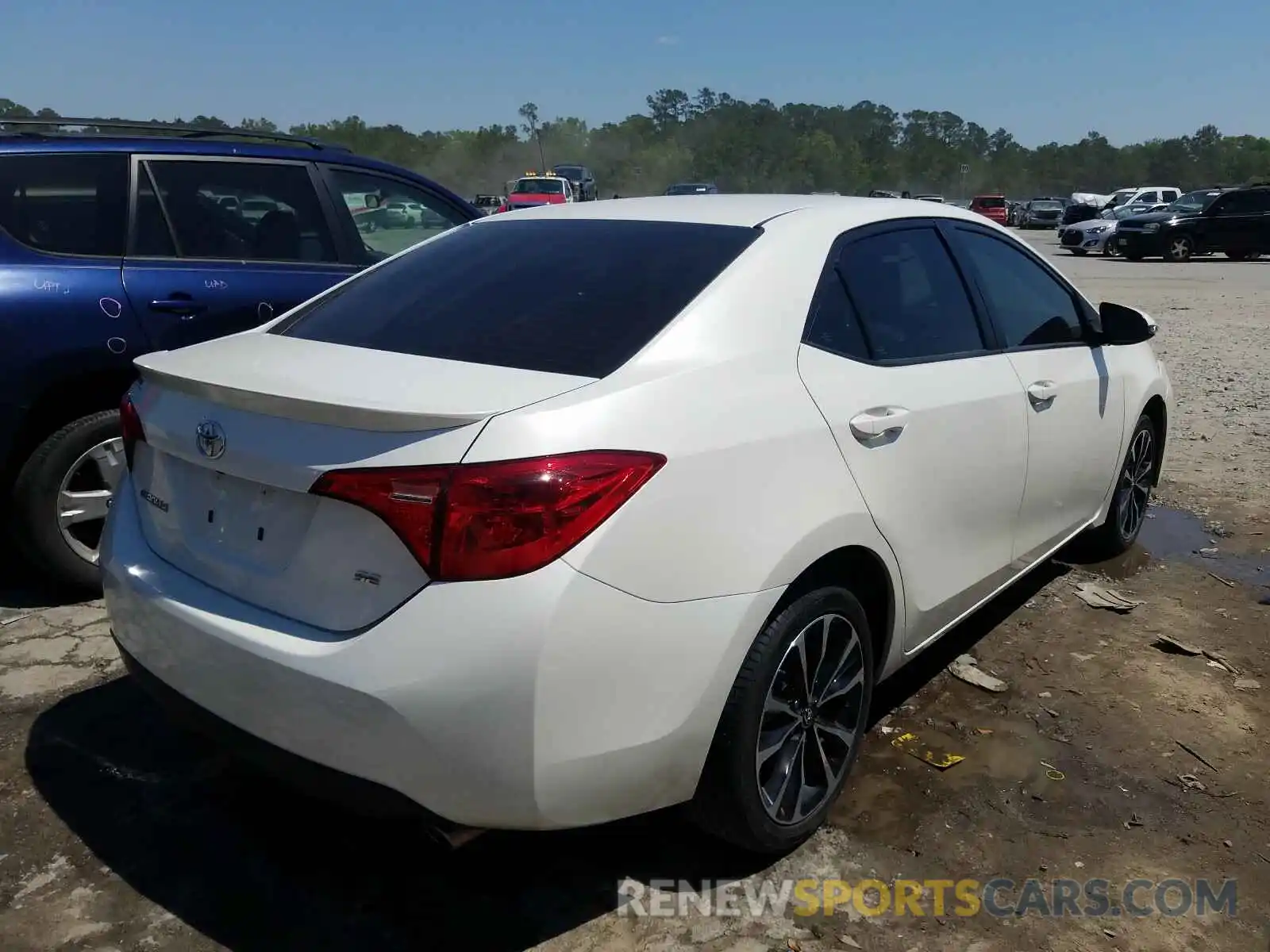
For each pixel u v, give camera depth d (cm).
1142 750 327
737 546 236
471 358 253
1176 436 733
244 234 454
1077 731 338
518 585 206
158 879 262
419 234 524
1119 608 434
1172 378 945
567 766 215
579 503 211
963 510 323
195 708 241
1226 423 770
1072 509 418
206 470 248
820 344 281
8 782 300
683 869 270
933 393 307
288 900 256
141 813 288
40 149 405
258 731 226
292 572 226
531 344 255
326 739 214
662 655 223
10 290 382
